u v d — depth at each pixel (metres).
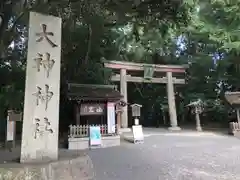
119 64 18.08
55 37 5.86
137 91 26.56
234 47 14.48
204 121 23.75
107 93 12.61
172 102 19.05
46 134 5.44
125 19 6.75
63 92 16.98
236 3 10.08
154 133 16.59
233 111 20.27
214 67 20.80
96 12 10.77
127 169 6.59
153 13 6.11
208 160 7.73
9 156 7.32
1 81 15.60
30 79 5.45
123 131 17.03
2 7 7.93
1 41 9.70
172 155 8.73
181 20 6.27
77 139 10.95
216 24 15.48
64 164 5.21
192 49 23.33
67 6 8.48
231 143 11.61
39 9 7.28
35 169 4.66
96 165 7.15
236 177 5.67
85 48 18.03
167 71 19.39
